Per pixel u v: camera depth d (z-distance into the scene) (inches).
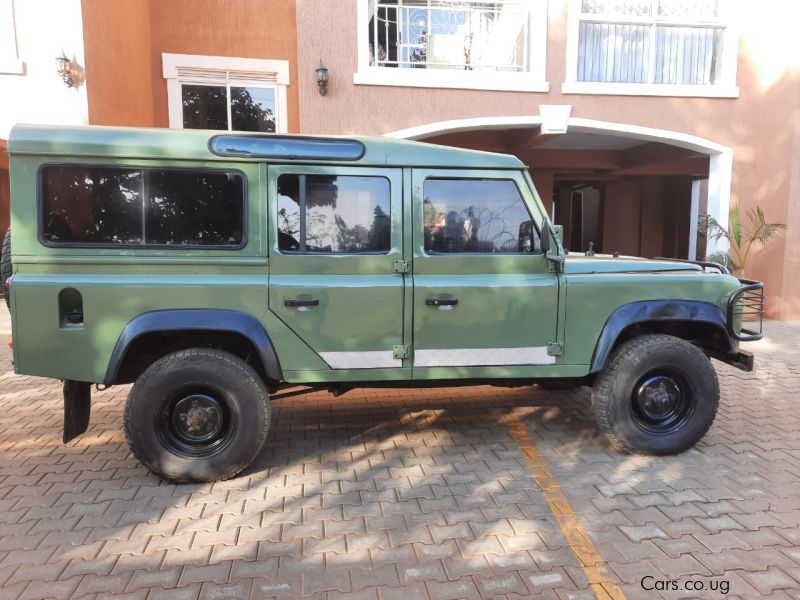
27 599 99.9
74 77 290.4
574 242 701.9
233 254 140.8
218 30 357.4
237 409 140.6
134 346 143.3
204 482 143.7
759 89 366.6
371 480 146.6
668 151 432.1
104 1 305.4
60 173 133.9
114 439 174.7
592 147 486.3
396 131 335.9
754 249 380.8
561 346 152.6
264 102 371.9
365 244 145.9
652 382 157.8
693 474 149.8
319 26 323.9
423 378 148.9
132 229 137.6
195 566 109.7
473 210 149.6
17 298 132.6
